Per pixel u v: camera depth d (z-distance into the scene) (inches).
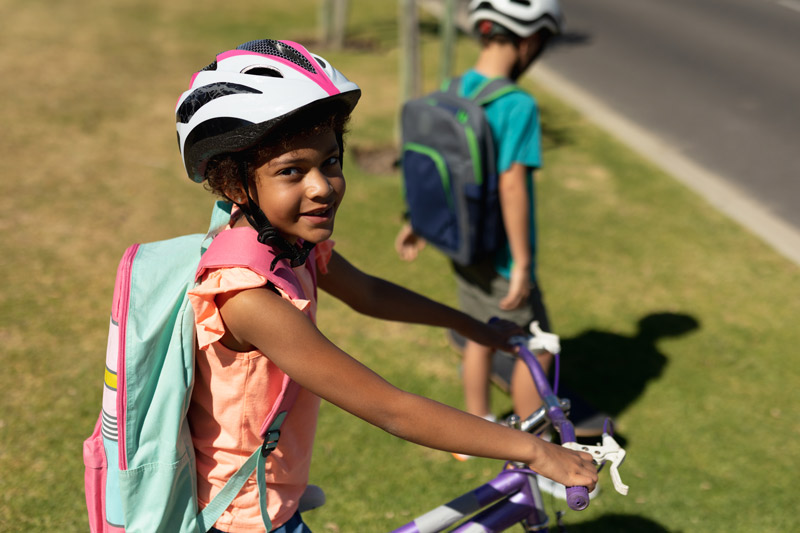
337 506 107.1
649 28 461.4
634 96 329.4
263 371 53.1
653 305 165.8
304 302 49.1
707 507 110.2
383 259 178.4
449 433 51.4
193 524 57.1
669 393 136.2
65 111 262.5
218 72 50.0
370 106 289.4
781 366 145.3
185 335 52.0
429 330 151.8
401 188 219.6
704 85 348.8
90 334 142.1
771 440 125.0
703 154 263.6
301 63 50.1
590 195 222.4
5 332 140.2
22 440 114.7
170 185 211.6
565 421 61.5
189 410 56.7
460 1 523.5
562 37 436.1
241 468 55.2
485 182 102.0
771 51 413.1
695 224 207.2
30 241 174.7
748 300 169.5
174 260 53.9
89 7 440.5
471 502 67.8
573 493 51.9
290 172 49.1
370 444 120.0
